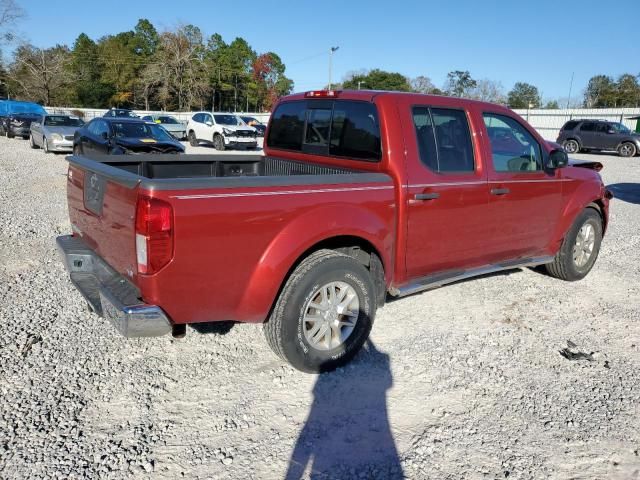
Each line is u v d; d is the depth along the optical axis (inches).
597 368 154.6
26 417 120.9
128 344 158.7
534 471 109.7
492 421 126.8
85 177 147.1
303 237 132.2
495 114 183.2
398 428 123.1
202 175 201.2
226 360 152.3
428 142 162.9
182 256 116.3
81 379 138.3
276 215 128.3
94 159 169.0
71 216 165.5
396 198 154.0
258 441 116.9
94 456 109.2
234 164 208.8
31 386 133.5
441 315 190.1
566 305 204.2
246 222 123.6
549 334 177.3
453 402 134.4
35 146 789.2
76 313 178.2
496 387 142.3
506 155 186.2
